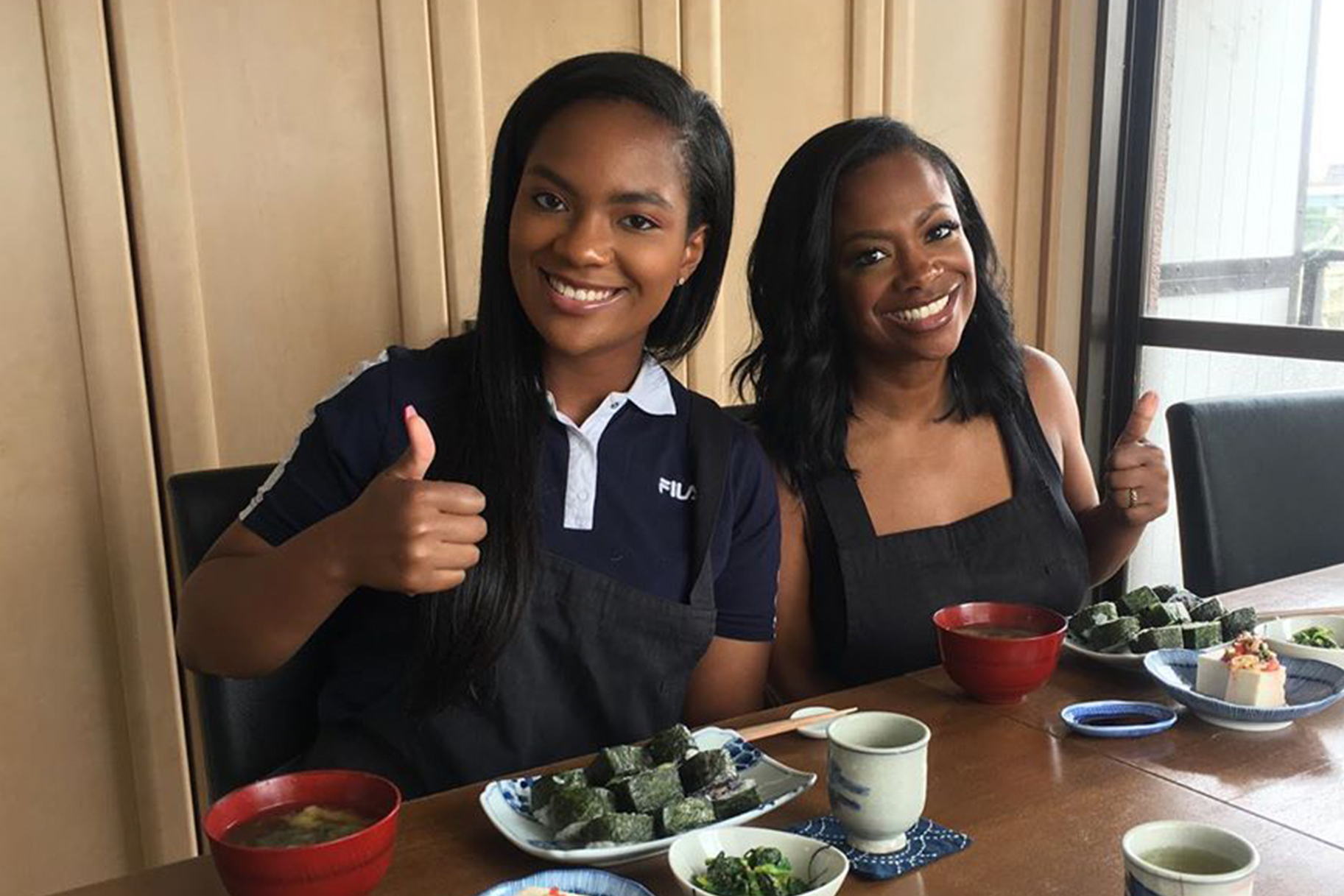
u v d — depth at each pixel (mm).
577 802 918
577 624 1190
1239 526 1840
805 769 1078
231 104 1927
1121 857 907
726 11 2436
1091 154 2959
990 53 2816
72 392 1860
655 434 1292
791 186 1540
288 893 798
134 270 1895
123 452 1897
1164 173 2947
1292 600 1545
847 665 1515
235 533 1199
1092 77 2926
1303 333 2639
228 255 1961
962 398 1616
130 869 1997
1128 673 1290
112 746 1957
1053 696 1236
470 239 2172
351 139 2043
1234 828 949
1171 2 2877
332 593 1031
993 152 2881
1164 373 2990
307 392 2064
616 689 1219
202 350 1952
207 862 930
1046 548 1550
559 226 1134
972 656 1178
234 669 1125
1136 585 3104
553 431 1236
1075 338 3062
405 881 887
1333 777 1041
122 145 1856
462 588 1132
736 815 948
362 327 2102
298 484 1200
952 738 1132
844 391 1573
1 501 1827
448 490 989
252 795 885
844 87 2623
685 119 1177
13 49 1753
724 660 1354
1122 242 3010
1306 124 2619
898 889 870
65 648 1900
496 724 1191
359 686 1233
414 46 2070
